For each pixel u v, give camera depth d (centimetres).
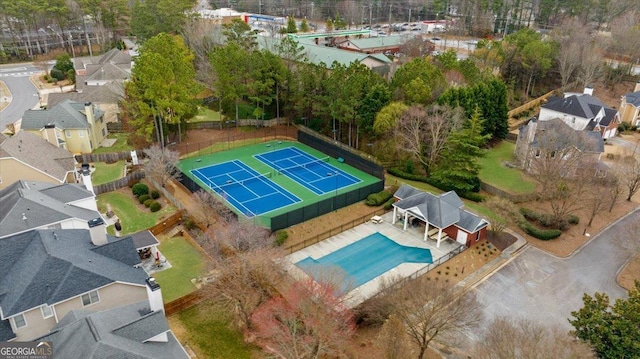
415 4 17338
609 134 7150
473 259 4138
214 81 7400
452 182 5272
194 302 3450
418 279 3275
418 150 5666
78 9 11044
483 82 6769
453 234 4419
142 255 3991
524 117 8144
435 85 6469
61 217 3650
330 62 9019
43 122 5722
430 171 5734
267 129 7381
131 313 2689
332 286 3064
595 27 12019
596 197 4606
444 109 5581
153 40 6675
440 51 11481
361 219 4747
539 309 3516
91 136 5962
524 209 4878
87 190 4206
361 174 5950
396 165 6028
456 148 5294
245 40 8169
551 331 2747
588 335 2658
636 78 9562
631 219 4903
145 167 5259
